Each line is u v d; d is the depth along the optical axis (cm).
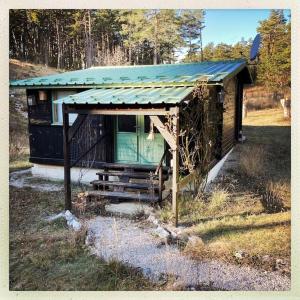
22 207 746
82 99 669
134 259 512
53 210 725
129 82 807
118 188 738
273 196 796
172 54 2161
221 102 887
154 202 696
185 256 521
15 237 599
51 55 2278
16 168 1117
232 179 930
